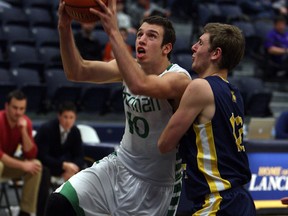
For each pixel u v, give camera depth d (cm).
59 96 1381
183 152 525
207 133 510
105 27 502
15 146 953
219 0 2094
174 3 2016
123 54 502
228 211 511
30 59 1562
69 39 558
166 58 560
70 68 572
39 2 1928
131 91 512
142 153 570
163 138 515
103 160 587
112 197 578
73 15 511
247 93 1547
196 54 535
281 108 1764
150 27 555
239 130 525
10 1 1894
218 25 531
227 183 512
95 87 1411
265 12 2156
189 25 2086
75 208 565
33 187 939
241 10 2147
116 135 1354
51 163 966
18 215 950
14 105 931
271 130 1223
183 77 530
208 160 511
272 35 1780
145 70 560
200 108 508
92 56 1442
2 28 1670
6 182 1033
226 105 514
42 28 1712
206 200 514
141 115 557
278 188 965
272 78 1772
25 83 1397
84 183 569
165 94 523
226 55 525
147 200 577
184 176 527
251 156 947
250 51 1789
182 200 754
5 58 1557
